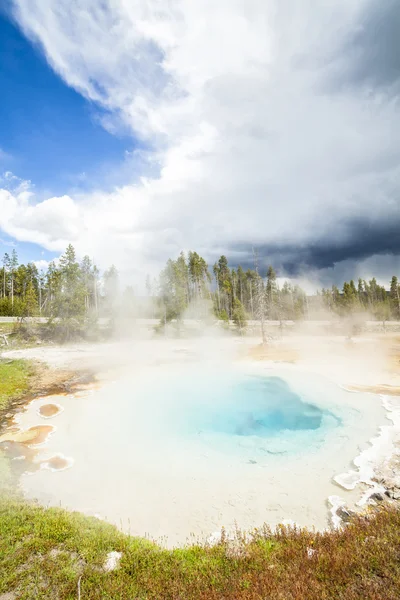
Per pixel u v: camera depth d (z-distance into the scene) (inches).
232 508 326.0
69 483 376.5
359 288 3767.2
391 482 347.9
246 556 224.7
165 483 376.5
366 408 598.5
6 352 1336.1
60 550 241.6
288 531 265.4
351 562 194.5
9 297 2549.2
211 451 462.0
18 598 194.5
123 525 299.9
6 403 684.7
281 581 188.1
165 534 287.0
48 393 758.5
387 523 243.9
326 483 362.6
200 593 183.0
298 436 505.0
